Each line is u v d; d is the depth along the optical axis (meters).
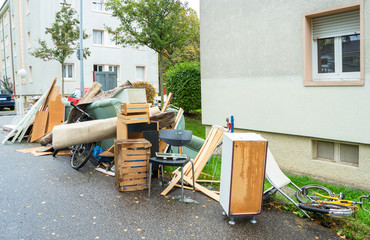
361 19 5.66
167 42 12.12
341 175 6.15
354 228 4.00
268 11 7.12
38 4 24.53
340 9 5.97
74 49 22.09
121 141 5.46
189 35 12.93
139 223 4.08
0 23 40.56
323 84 6.21
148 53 28.33
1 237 3.65
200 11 8.78
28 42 27.97
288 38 6.80
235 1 7.80
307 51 6.54
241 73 7.80
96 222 4.10
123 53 26.84
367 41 5.61
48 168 6.85
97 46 25.44
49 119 10.38
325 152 6.54
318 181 6.47
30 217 4.23
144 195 5.16
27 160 7.62
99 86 9.38
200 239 3.68
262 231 3.91
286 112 6.95
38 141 10.20
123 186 5.31
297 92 6.71
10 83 35.34
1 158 7.85
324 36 6.45
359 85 5.71
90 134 6.76
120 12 12.21
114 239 3.65
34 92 26.52
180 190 5.44
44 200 4.88
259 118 7.50
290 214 4.48
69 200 4.89
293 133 6.84
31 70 28.06
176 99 13.95
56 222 4.09
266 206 4.76
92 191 5.33
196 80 13.66
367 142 5.67
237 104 7.98
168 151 7.09
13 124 13.34
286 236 3.79
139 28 12.62
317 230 3.98
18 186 5.57
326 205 4.24
